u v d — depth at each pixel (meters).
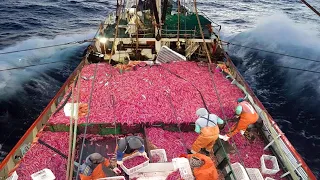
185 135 9.27
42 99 16.27
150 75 11.51
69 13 29.81
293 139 13.69
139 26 14.60
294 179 7.27
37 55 21.11
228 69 13.47
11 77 17.95
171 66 12.34
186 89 10.62
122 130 9.20
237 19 30.33
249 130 9.59
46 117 10.25
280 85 18.02
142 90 10.47
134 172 7.52
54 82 17.95
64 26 26.69
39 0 32.31
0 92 16.41
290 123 14.74
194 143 8.20
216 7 34.38
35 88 17.14
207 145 8.39
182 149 8.68
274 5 35.56
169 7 16.42
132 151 7.59
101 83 11.01
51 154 8.40
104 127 9.04
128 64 13.12
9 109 15.24
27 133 8.94
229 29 27.39
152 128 9.25
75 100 10.02
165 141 8.88
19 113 15.03
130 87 10.65
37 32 24.95
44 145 8.64
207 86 11.02
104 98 10.09
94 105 9.80
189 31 14.35
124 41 14.59
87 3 33.12
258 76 18.95
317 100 16.53
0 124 14.20
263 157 8.31
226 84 11.33
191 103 10.03
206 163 6.93
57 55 21.25
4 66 19.20
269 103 16.27
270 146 8.92
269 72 19.42
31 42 23.03
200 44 14.52
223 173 7.99
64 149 8.62
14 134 13.66
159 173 7.66
